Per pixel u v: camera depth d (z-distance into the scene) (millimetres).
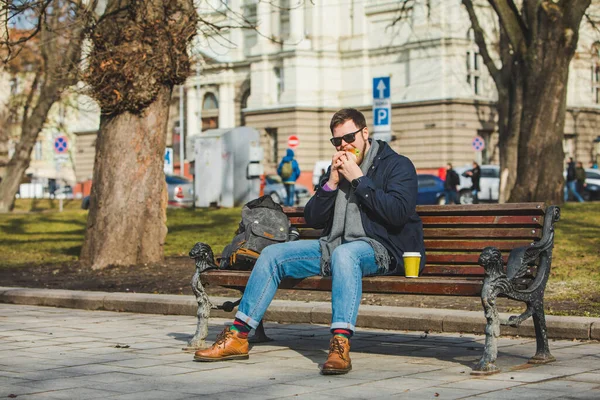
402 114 57500
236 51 65750
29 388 6293
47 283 14078
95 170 15734
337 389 6098
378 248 7016
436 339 8492
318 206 7383
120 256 15500
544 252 6941
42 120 41250
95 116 73000
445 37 55625
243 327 7324
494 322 6543
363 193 7051
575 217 20859
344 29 61000
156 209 15766
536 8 23172
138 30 14961
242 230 7945
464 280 6664
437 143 55938
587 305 9938
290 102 60719
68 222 27312
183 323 9953
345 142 7266
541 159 23531
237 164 39719
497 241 7316
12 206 41906
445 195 38844
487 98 57094
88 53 15258
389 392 5965
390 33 58750
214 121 67438
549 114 23422
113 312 11227
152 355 7637
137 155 15562
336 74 61281
